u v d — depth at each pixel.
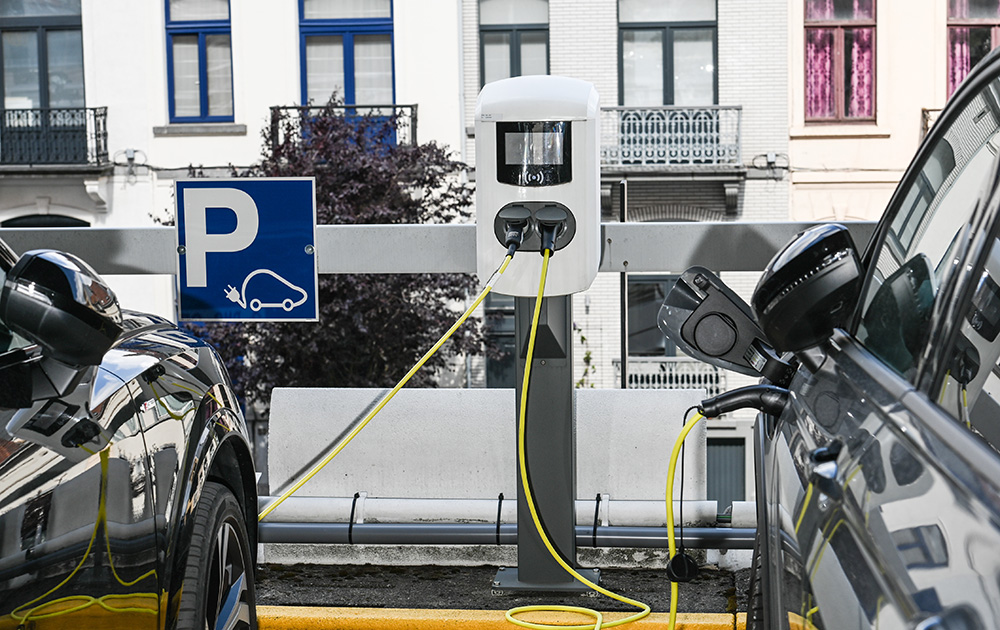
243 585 2.62
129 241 4.06
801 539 1.54
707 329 2.43
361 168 15.00
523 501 3.60
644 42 17.30
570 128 3.35
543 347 3.49
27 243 4.07
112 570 1.84
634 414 4.08
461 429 4.14
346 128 15.42
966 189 1.56
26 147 17.64
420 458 4.14
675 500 3.98
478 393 4.14
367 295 14.39
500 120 3.35
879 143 17.17
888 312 1.71
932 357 1.37
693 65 17.30
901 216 1.95
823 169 17.27
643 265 3.88
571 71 17.23
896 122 17.12
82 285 1.77
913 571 1.05
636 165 17.23
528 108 3.33
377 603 3.68
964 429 1.18
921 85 17.05
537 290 3.42
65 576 1.70
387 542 3.86
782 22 17.02
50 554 1.66
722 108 17.12
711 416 2.29
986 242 1.38
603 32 17.12
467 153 17.14
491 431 4.12
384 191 15.34
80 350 1.79
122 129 17.33
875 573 1.16
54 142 17.64
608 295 17.19
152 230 4.05
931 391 1.33
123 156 17.31
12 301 1.75
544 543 3.56
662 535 3.80
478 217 3.46
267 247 4.00
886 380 1.50
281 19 16.95
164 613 2.04
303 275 4.00
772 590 1.78
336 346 14.99
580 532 3.82
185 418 2.27
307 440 4.18
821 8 17.14
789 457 1.78
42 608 1.63
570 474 3.57
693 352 2.44
